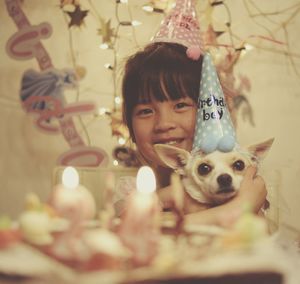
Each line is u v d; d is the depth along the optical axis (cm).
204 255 75
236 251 74
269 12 172
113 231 86
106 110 171
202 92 132
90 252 73
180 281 69
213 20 171
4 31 172
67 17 171
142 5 170
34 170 174
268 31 173
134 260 76
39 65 172
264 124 174
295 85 174
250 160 129
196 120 134
